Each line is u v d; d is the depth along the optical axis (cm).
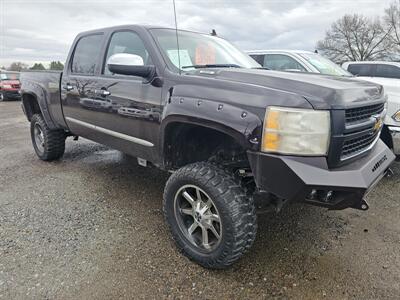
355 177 206
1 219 318
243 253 236
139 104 292
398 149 457
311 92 206
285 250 273
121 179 432
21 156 553
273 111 203
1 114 1278
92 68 372
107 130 348
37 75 475
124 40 336
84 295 219
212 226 243
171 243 280
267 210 246
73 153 568
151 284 231
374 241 288
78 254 263
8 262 251
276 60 682
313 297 220
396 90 518
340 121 204
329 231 304
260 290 226
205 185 233
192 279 237
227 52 354
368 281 236
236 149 252
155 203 359
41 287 225
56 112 438
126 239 285
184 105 245
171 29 334
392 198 381
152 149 293
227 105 222
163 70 277
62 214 330
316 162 202
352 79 274
